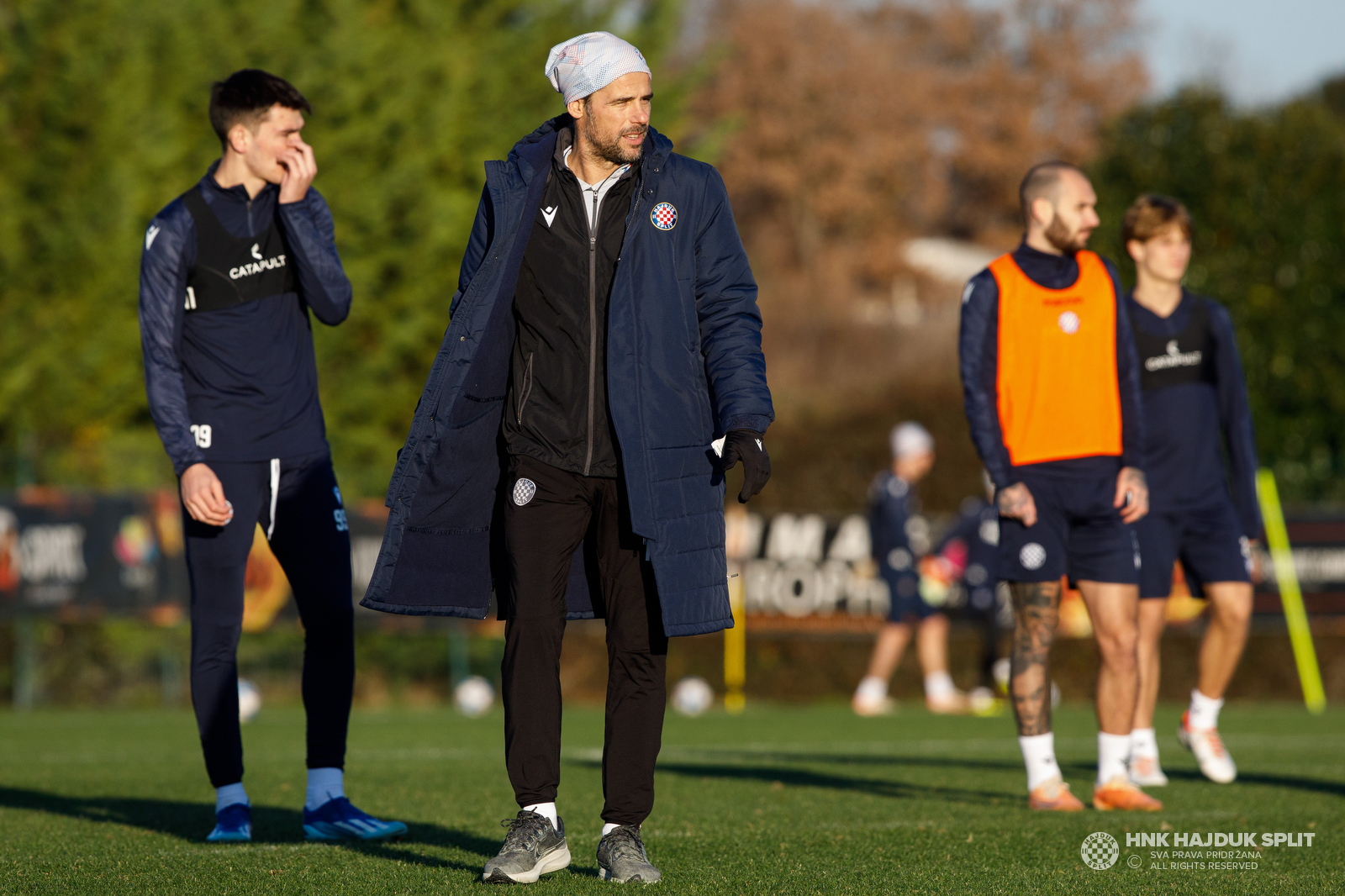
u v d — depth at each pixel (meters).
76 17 49.69
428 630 49.59
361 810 16.41
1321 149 55.62
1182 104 57.75
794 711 46.88
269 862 13.95
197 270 16.06
